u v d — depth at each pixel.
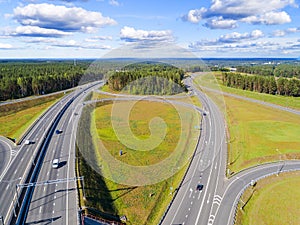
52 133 61.97
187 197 40.31
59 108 83.81
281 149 62.44
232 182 45.66
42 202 34.00
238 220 35.97
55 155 49.41
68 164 45.50
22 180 40.22
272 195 43.22
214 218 35.81
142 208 37.62
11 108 94.00
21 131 67.69
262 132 73.44
